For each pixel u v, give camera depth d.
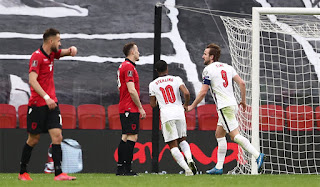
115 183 18.16
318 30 33.28
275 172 31.03
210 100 38.22
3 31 38.88
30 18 39.25
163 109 23.33
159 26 28.28
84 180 20.08
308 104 35.72
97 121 36.12
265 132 31.47
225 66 23.80
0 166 31.31
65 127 35.69
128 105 23.61
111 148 31.44
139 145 31.17
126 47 23.78
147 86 39.16
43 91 19.55
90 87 38.94
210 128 35.91
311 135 31.83
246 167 29.19
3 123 35.75
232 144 31.11
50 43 20.02
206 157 31.00
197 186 16.59
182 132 23.50
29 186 17.12
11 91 38.19
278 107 35.31
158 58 28.22
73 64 39.03
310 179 20.55
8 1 39.22
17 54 38.72
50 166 30.94
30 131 20.23
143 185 17.14
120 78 23.67
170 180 19.72
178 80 23.66
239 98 30.45
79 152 31.20
